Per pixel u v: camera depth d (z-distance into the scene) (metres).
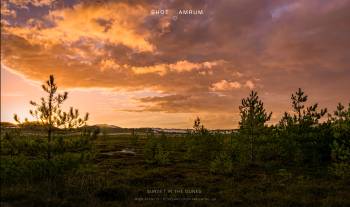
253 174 23.03
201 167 27.31
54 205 13.20
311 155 26.52
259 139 28.86
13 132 16.94
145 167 27.30
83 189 15.89
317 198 15.85
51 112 17.28
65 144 16.97
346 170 18.94
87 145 17.47
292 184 19.14
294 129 28.45
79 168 17.28
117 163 29.61
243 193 16.83
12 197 13.96
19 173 16.16
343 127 19.89
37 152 16.88
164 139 40.34
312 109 28.62
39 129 17.33
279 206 14.23
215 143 32.97
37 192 14.64
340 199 15.05
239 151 28.98
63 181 16.70
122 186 17.14
